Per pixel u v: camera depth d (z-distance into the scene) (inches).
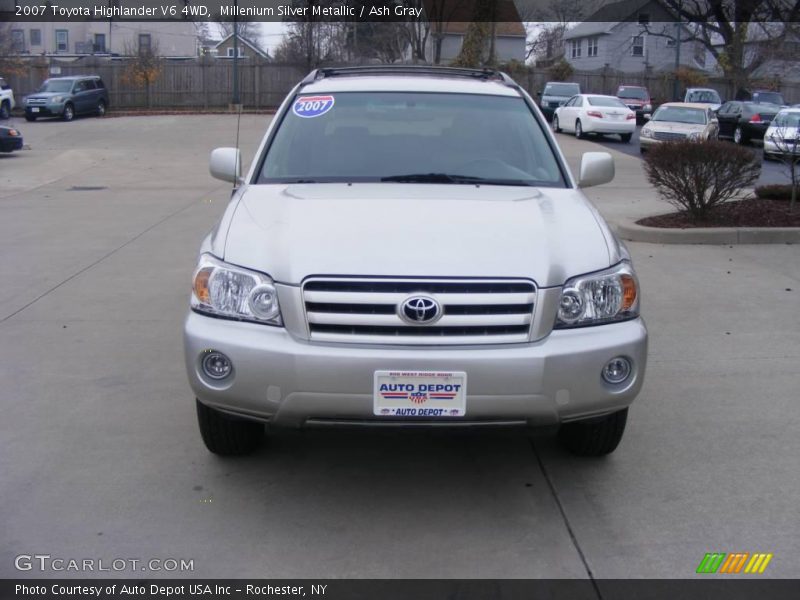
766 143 813.9
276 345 140.9
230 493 159.2
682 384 217.0
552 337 143.9
